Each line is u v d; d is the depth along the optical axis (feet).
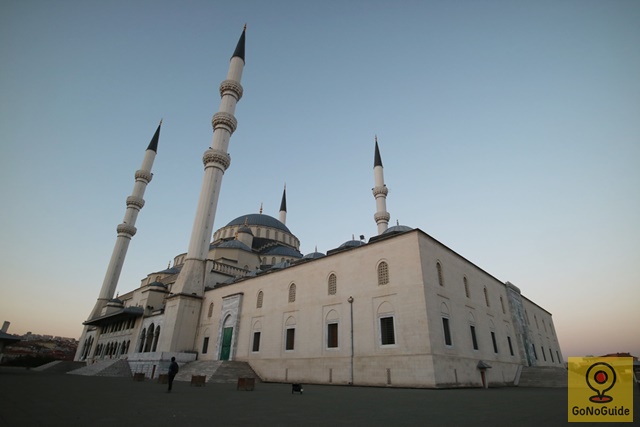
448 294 89.51
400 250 86.94
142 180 221.25
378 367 81.05
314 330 99.19
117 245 209.67
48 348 362.74
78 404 38.24
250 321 121.29
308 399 49.98
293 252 204.64
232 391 63.10
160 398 47.32
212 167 159.22
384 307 85.30
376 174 175.94
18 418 28.71
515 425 28.55
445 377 74.74
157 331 148.66
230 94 171.12
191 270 148.36
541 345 155.22
